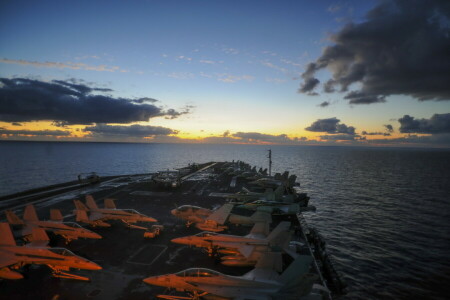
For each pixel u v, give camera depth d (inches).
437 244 2252.7
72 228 1273.4
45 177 5802.2
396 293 1509.6
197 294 844.0
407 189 4958.2
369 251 2094.0
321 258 1365.7
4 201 2118.6
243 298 768.9
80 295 861.2
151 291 892.6
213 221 1432.1
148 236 1338.6
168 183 2763.3
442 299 1454.2
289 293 791.1
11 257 945.5
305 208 1839.3
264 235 1205.7
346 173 7578.7
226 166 4488.2
